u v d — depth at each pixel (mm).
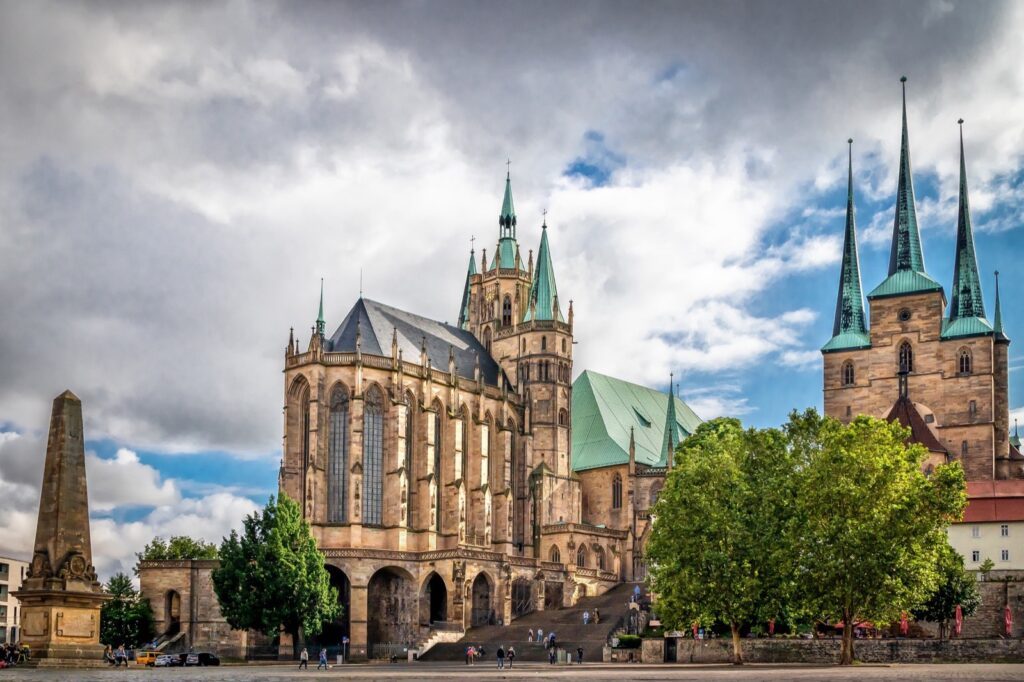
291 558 146750
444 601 182500
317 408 177000
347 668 121250
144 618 158625
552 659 135125
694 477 122750
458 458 190875
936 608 134500
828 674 85375
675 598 119188
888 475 114188
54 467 86625
